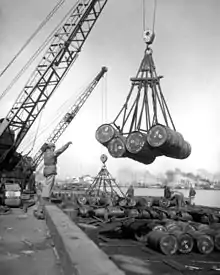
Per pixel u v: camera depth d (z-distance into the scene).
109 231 19.83
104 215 24.19
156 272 11.59
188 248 14.77
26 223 15.20
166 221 18.55
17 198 23.31
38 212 17.77
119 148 16.75
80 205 27.62
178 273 11.57
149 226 17.47
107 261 4.79
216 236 15.33
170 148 15.47
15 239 10.74
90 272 4.16
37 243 10.13
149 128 15.46
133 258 13.45
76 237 7.09
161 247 14.33
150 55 16.97
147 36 16.91
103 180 39.44
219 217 25.11
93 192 41.62
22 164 41.28
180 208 28.05
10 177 34.50
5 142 32.97
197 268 12.34
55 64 34.31
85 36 34.47
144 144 15.48
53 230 10.17
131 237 18.28
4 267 7.25
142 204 31.33
